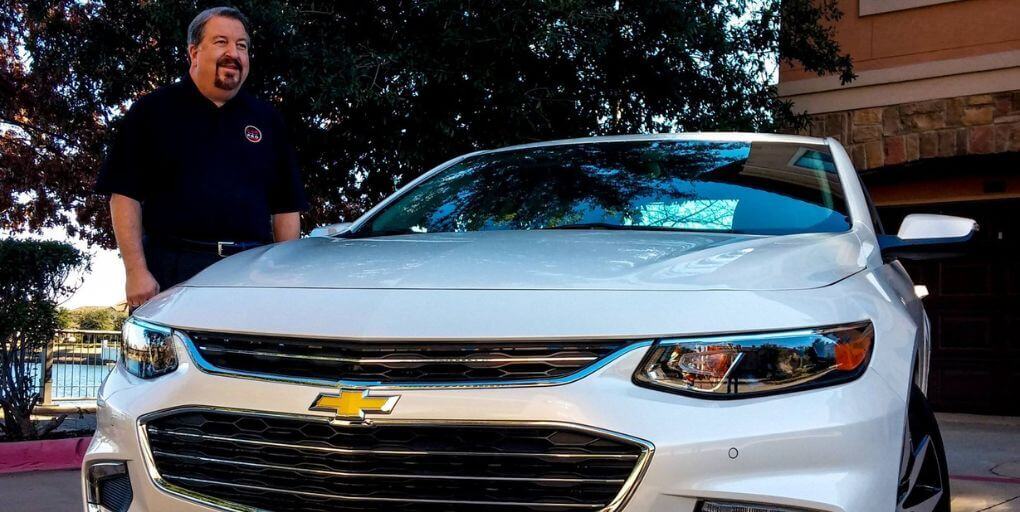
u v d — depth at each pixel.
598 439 1.85
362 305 2.07
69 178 15.71
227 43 3.61
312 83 7.18
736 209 2.99
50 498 4.73
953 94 9.44
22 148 15.55
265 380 2.04
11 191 16.20
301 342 2.05
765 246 2.42
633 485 1.82
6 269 6.19
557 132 8.62
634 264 2.20
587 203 3.15
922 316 3.16
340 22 7.82
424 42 7.68
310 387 1.99
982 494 5.08
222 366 2.12
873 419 1.94
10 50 12.27
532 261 2.25
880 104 9.86
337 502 1.96
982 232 9.38
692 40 8.35
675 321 1.93
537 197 3.27
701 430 1.84
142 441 2.15
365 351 1.97
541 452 1.87
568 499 1.87
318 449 1.96
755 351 1.92
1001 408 9.18
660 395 1.88
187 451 2.12
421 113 7.89
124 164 3.56
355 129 8.14
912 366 2.18
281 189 4.00
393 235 3.08
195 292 2.37
